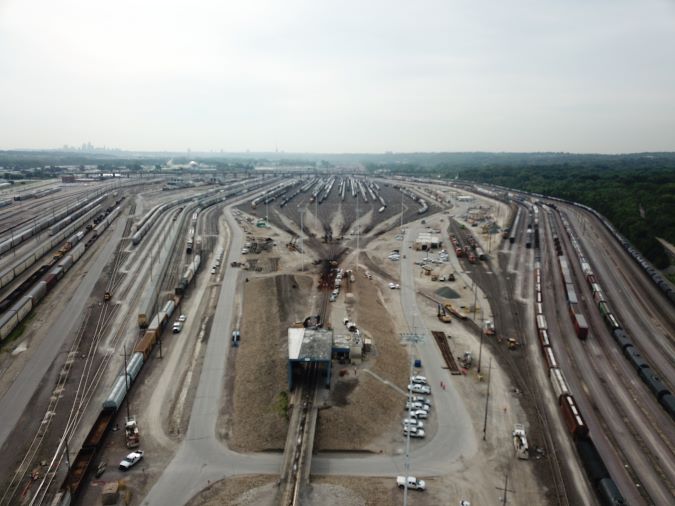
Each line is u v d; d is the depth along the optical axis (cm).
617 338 9806
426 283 13812
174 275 13875
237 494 5672
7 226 19288
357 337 8912
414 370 8738
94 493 5678
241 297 12169
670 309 11531
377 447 6662
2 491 5662
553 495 5838
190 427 7000
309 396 7375
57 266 13388
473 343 9975
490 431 7081
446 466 6328
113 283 12800
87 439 6456
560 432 7069
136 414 7244
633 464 6388
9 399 7506
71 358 8788
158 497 5641
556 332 10438
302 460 6081
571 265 15000
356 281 13362
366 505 5562
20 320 10069
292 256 16138
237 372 8488
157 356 9031
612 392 8119
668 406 7475
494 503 5712
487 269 15062
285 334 9438
